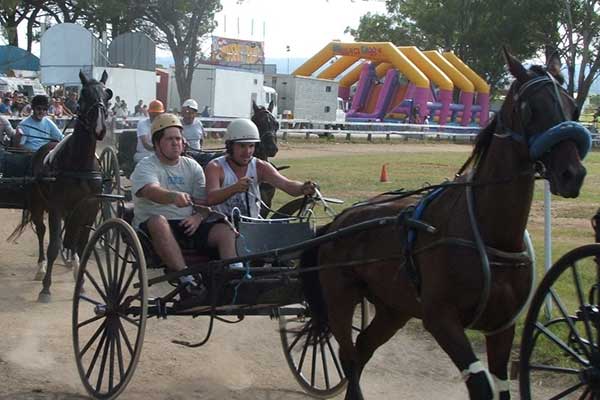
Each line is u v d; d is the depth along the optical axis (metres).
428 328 4.79
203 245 6.31
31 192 10.01
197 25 41.69
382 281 5.30
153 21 43.81
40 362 6.88
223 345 7.54
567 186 4.25
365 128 40.94
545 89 4.46
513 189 4.61
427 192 5.30
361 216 5.56
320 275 5.79
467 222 4.70
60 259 11.42
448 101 46.34
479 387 4.47
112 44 36.47
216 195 6.16
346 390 5.76
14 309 8.70
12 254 11.70
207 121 33.22
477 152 4.86
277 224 6.24
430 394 6.27
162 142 6.41
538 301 4.86
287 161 25.39
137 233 6.28
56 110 26.47
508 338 4.94
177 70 41.19
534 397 6.07
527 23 53.09
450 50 57.53
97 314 6.25
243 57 58.22
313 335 6.31
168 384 6.40
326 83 43.62
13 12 46.84
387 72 46.44
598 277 4.80
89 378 6.45
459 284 4.66
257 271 5.86
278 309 6.27
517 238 4.69
